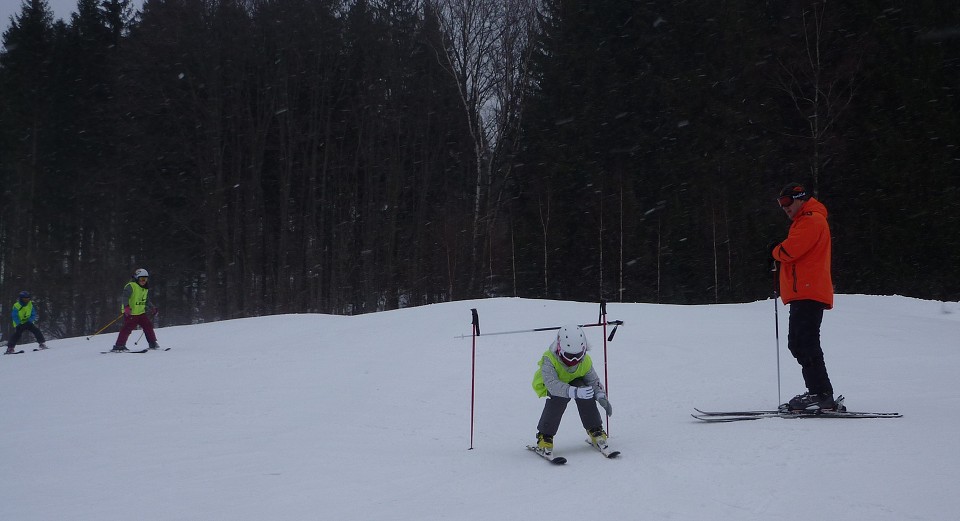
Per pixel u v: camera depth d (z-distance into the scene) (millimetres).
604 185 40250
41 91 44000
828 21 36906
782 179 38031
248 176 42094
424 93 43781
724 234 37562
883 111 36094
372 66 43094
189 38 38844
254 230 40719
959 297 33312
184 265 40594
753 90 38656
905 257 34344
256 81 41781
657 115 41375
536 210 41531
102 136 43094
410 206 45562
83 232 43438
